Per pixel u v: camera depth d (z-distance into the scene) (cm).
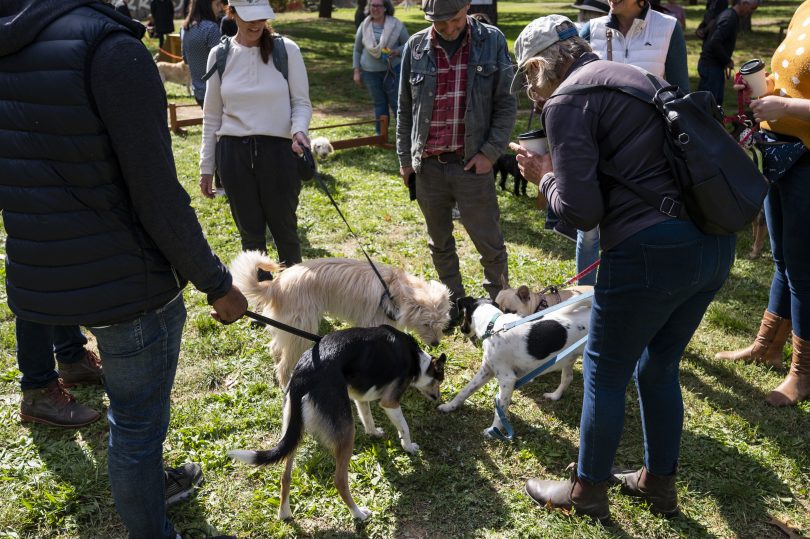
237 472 310
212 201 683
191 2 745
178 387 377
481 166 404
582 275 383
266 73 399
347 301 363
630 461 321
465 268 541
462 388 386
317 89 1387
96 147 190
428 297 368
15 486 295
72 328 362
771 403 362
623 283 230
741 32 2042
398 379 315
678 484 303
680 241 222
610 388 252
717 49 931
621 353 244
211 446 326
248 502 291
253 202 423
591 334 250
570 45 241
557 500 285
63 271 202
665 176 225
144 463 223
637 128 224
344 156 880
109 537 272
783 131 324
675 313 247
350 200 699
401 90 429
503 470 317
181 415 346
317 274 361
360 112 1185
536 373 335
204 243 210
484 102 398
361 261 377
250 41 398
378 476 309
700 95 222
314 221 635
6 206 202
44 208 197
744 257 569
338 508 289
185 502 290
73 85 182
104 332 211
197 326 439
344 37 2173
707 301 246
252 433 338
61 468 306
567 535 269
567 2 3631
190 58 750
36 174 195
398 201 693
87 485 293
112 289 204
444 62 401
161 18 1723
